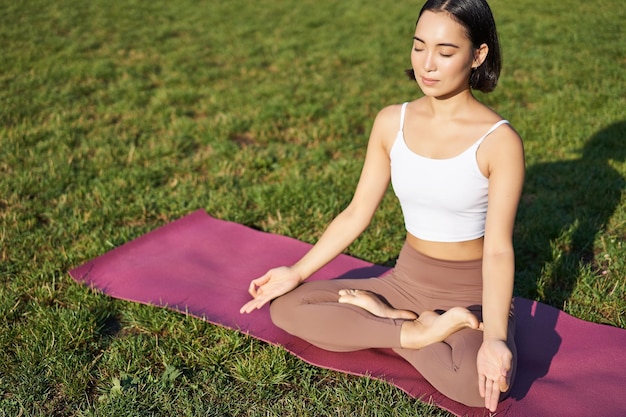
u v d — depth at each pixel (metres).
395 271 3.05
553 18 10.57
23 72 8.11
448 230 2.78
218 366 2.99
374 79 7.93
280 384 2.90
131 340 3.14
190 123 6.35
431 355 2.67
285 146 5.77
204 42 9.95
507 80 7.48
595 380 2.88
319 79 7.93
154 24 11.15
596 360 3.01
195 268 3.86
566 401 2.74
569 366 2.98
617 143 5.64
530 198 4.80
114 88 7.51
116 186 4.95
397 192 2.88
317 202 4.72
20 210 4.56
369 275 3.77
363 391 2.77
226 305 3.46
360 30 10.55
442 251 2.84
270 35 10.37
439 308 2.89
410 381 2.84
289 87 7.61
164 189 4.97
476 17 2.48
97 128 6.25
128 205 4.70
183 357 3.06
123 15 11.77
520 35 9.62
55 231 4.27
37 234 4.22
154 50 9.41
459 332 2.65
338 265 3.88
